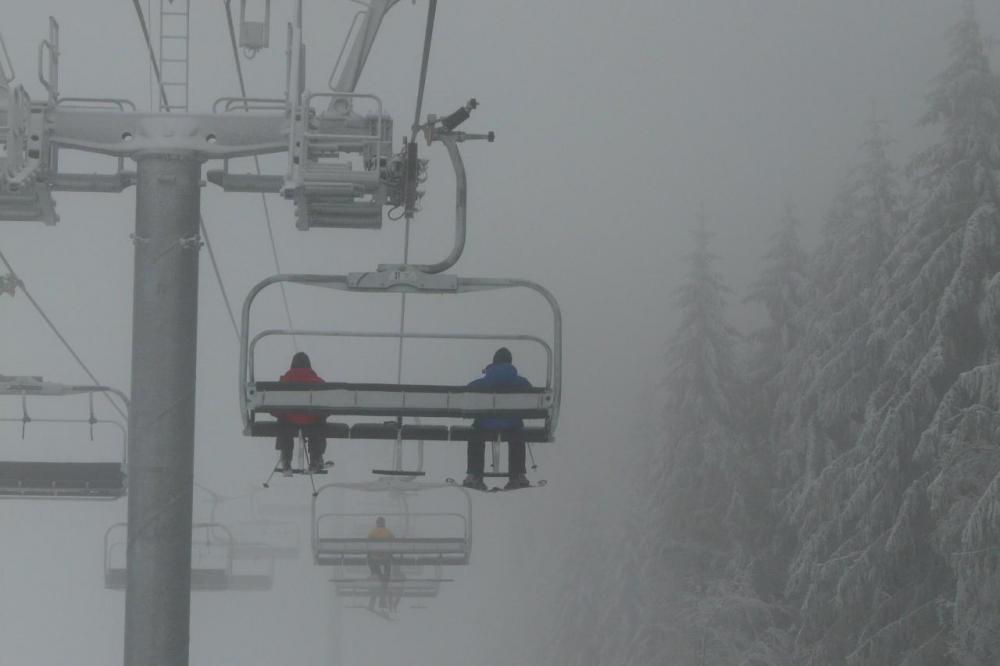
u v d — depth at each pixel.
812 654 55.16
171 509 16.84
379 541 40.94
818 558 55.41
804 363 65.50
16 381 27.06
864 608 53.09
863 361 59.34
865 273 63.81
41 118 18.02
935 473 50.44
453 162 19.11
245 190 18.92
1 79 18.58
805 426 65.06
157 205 17.70
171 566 16.80
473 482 18.56
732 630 62.84
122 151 17.92
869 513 52.50
